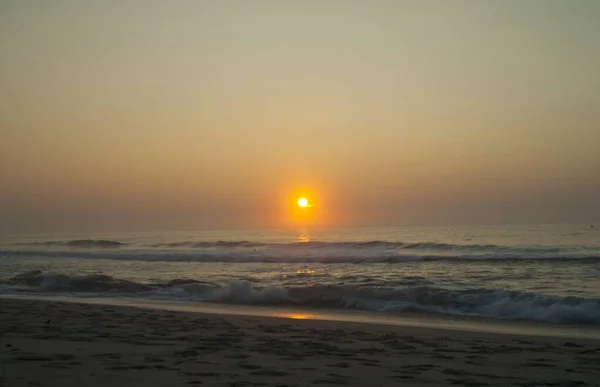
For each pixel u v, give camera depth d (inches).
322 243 1587.1
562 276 797.9
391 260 1069.8
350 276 824.9
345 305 580.4
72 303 572.4
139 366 236.1
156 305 596.4
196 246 1892.2
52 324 400.2
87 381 200.5
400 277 805.2
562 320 484.1
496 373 249.1
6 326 384.5
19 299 622.2
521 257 1061.1
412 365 263.9
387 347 322.7
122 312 493.7
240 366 244.4
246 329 392.8
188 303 616.1
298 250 1435.8
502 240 1851.6
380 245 1493.6
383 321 482.6
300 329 400.5
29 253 1515.7
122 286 736.3
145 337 339.0
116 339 326.6
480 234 2450.8
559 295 614.9
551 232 2402.8
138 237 3102.9
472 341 356.8
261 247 1647.4
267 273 898.7
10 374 210.4
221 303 615.8
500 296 561.0
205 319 455.2
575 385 225.1
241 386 200.8
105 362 244.2
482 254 1160.2
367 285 716.0
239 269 980.6
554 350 321.7
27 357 251.6
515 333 414.0
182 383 202.4
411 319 498.6
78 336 335.6
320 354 287.6
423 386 215.8
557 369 262.2
